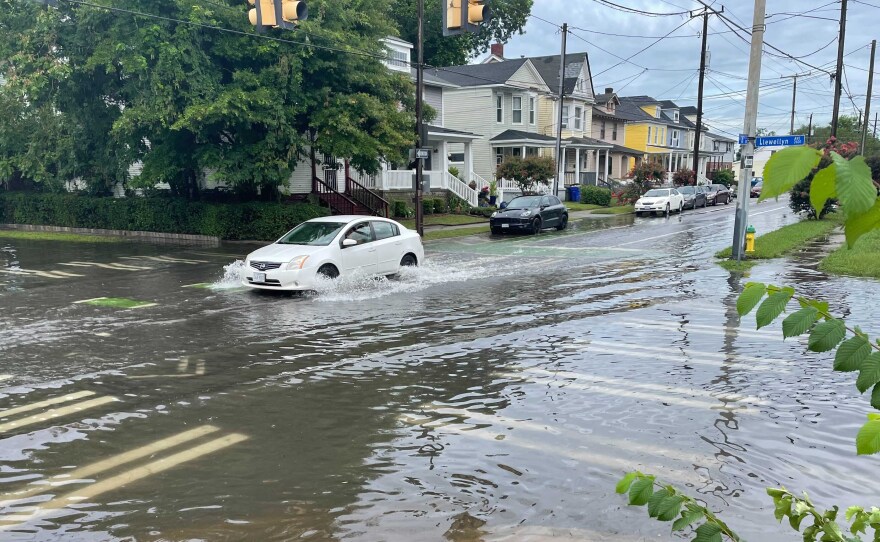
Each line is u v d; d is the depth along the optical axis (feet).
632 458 16.94
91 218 89.76
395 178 109.81
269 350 28.66
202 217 79.82
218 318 35.63
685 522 6.47
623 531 13.34
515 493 15.10
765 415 20.08
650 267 54.95
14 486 15.71
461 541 13.07
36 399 22.22
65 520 14.07
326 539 13.23
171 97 65.77
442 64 184.65
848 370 5.78
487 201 127.03
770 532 13.21
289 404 21.53
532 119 161.58
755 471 16.11
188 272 53.67
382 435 18.75
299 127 79.20
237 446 18.03
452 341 30.01
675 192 126.72
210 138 75.41
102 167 83.97
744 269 51.96
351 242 45.75
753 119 54.08
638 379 23.94
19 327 33.60
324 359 27.12
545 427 19.24
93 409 21.15
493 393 22.49
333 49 69.00
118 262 59.93
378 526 13.71
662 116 238.68
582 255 63.93
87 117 78.33
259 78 69.92
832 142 32.58
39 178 84.99
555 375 24.57
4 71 72.74
